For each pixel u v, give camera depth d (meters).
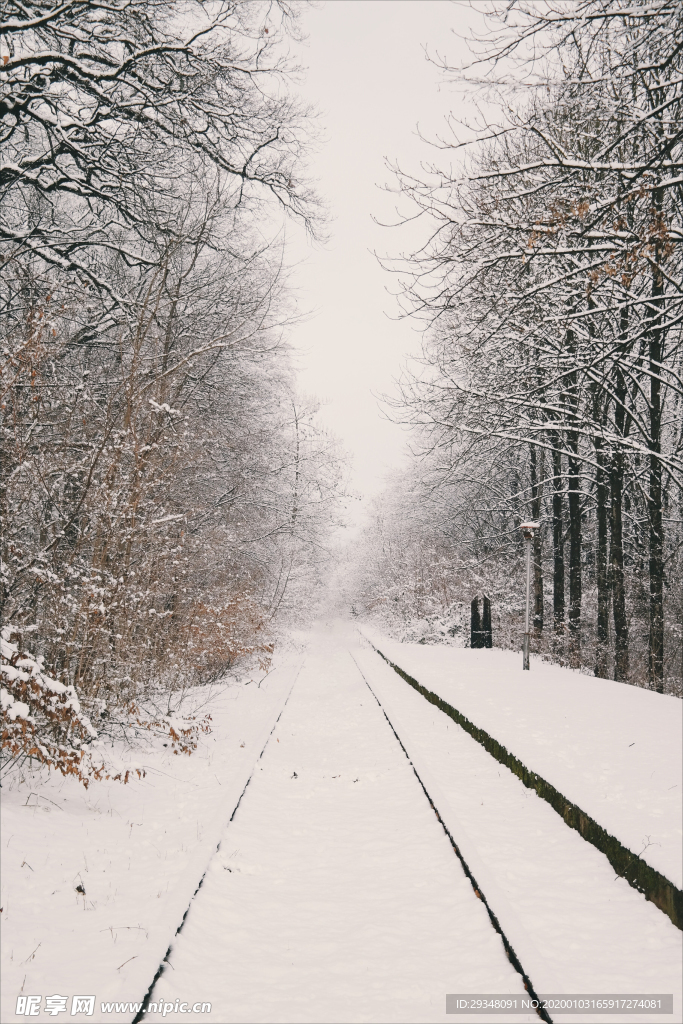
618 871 5.89
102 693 10.09
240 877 5.93
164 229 14.29
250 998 4.19
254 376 21.05
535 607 25.66
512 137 14.55
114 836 6.63
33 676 6.98
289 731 12.12
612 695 13.36
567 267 12.66
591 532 29.19
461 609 29.91
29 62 12.07
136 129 14.30
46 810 6.95
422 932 4.98
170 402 12.20
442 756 9.77
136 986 3.95
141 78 13.23
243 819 7.26
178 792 8.22
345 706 14.96
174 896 5.07
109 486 9.52
